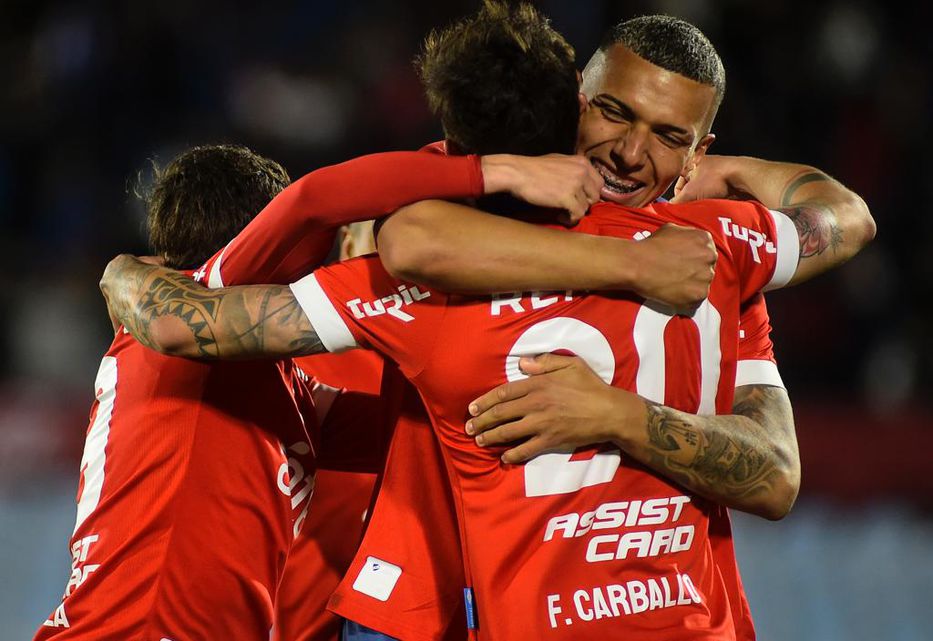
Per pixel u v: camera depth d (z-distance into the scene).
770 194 10.19
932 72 35.25
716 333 8.64
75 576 9.17
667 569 8.46
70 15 35.66
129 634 8.84
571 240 7.98
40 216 34.22
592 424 8.06
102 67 34.75
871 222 9.68
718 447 8.34
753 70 34.00
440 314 8.20
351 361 11.07
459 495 8.48
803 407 27.77
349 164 8.27
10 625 18.19
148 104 34.72
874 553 23.50
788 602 20.31
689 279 8.09
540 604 8.14
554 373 8.12
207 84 35.16
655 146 9.08
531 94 8.24
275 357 8.48
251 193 9.73
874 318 30.69
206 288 8.61
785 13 34.50
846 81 34.22
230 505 9.06
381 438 9.41
